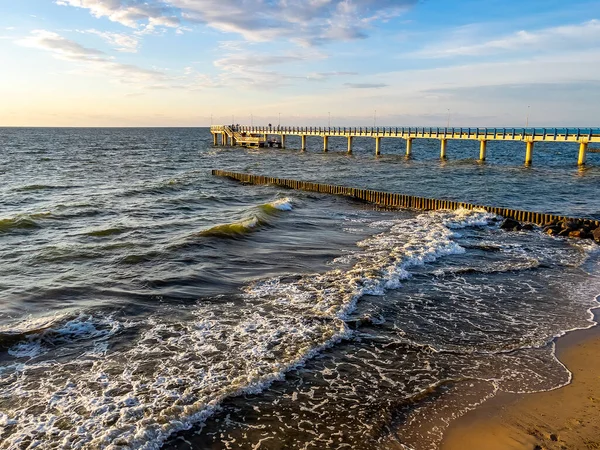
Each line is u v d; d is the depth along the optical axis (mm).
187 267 14562
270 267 14867
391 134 65938
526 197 31938
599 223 21484
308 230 20781
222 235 18266
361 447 6695
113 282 13117
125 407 7484
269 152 79250
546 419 7270
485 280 14141
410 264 15539
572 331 10609
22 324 10203
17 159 59125
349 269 14664
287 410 7527
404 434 6957
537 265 15781
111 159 63344
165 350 9375
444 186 37094
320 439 6855
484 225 22938
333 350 9531
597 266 15867
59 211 23234
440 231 20578
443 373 8711
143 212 24250
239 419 7281
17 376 8367
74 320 10539
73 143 106125
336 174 45875
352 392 8055
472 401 7785
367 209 27406
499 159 68875
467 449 6605
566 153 89000
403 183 38906
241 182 38812
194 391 7938
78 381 8234
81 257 15469
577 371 8797
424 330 10562
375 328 10633
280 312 11234
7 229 19125
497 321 11133
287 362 8883
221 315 11070
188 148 91438
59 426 7004
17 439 6703
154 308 11438
